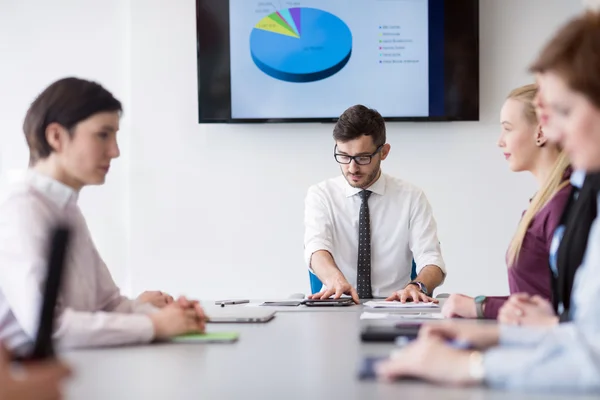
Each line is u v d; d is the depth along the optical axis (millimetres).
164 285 4340
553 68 1081
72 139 1748
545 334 1301
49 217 1662
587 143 1061
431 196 4316
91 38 4445
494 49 4301
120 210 4402
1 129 4473
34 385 907
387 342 1592
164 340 1632
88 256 1897
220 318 2064
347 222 3398
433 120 4238
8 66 4465
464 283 4316
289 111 4258
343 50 4230
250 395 1029
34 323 1533
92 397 1030
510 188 4301
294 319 2139
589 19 1090
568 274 1652
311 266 3215
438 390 1024
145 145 4332
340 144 3238
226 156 4332
